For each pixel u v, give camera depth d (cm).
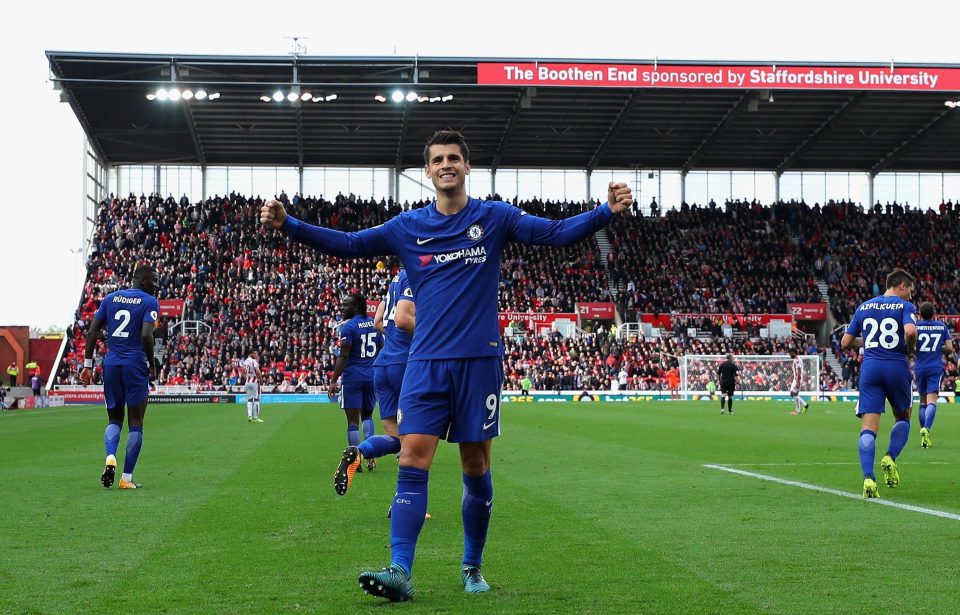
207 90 4106
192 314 4647
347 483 661
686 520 800
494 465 1294
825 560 627
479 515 549
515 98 4366
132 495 971
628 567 606
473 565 552
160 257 4931
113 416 1041
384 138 4934
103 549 673
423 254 551
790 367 4456
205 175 5319
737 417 2722
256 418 2572
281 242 5084
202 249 5000
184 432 2048
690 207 5472
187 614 491
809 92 4253
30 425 2355
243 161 5256
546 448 1588
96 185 5188
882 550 661
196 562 626
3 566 614
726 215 5441
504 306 4862
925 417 1627
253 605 509
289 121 4678
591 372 4491
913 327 983
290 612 494
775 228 5412
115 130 4803
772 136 4947
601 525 774
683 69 3769
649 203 5462
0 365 5084
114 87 4097
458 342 538
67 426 2308
